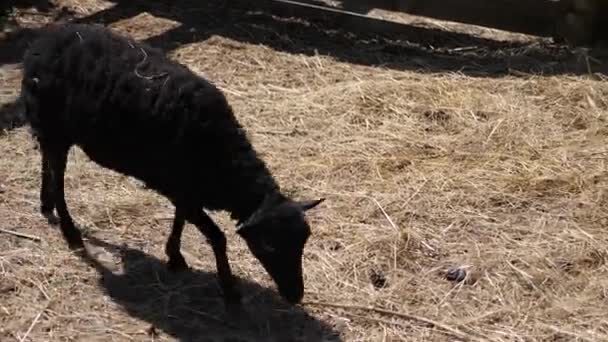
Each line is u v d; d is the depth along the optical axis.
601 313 5.48
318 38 9.77
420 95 8.16
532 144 7.38
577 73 8.89
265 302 5.55
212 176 5.18
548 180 6.85
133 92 5.23
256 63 8.95
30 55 5.72
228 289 5.42
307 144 7.38
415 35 10.04
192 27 9.77
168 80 5.24
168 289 5.63
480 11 9.86
